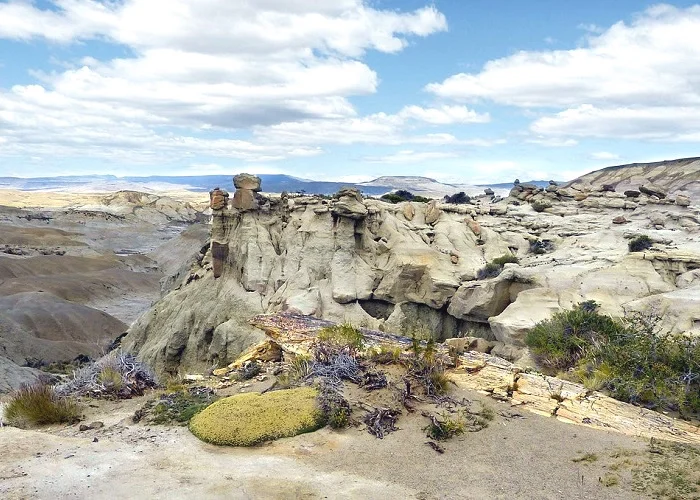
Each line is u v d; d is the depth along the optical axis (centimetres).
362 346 2078
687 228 4609
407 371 1869
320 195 5469
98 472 1268
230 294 4616
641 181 13588
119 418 1703
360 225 4800
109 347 6353
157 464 1326
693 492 1153
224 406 1631
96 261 13262
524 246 4900
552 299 3344
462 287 4044
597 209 5816
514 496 1185
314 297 4325
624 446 1402
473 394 1784
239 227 4962
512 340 3048
